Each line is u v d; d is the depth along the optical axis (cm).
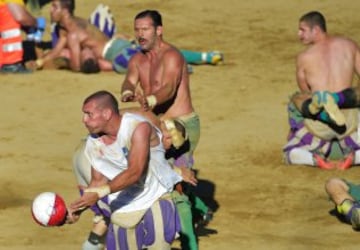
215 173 3241
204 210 2584
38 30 4856
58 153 3466
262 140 3631
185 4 5850
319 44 3334
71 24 4619
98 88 4372
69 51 4653
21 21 4634
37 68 4672
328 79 3300
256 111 4041
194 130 2636
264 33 5331
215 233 2681
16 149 3500
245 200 2970
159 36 2647
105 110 2116
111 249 2228
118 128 2130
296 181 3156
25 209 2861
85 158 2353
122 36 4716
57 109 4056
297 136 3319
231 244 2598
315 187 3094
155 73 2631
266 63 4816
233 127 3806
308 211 2870
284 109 4066
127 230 2195
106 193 2091
